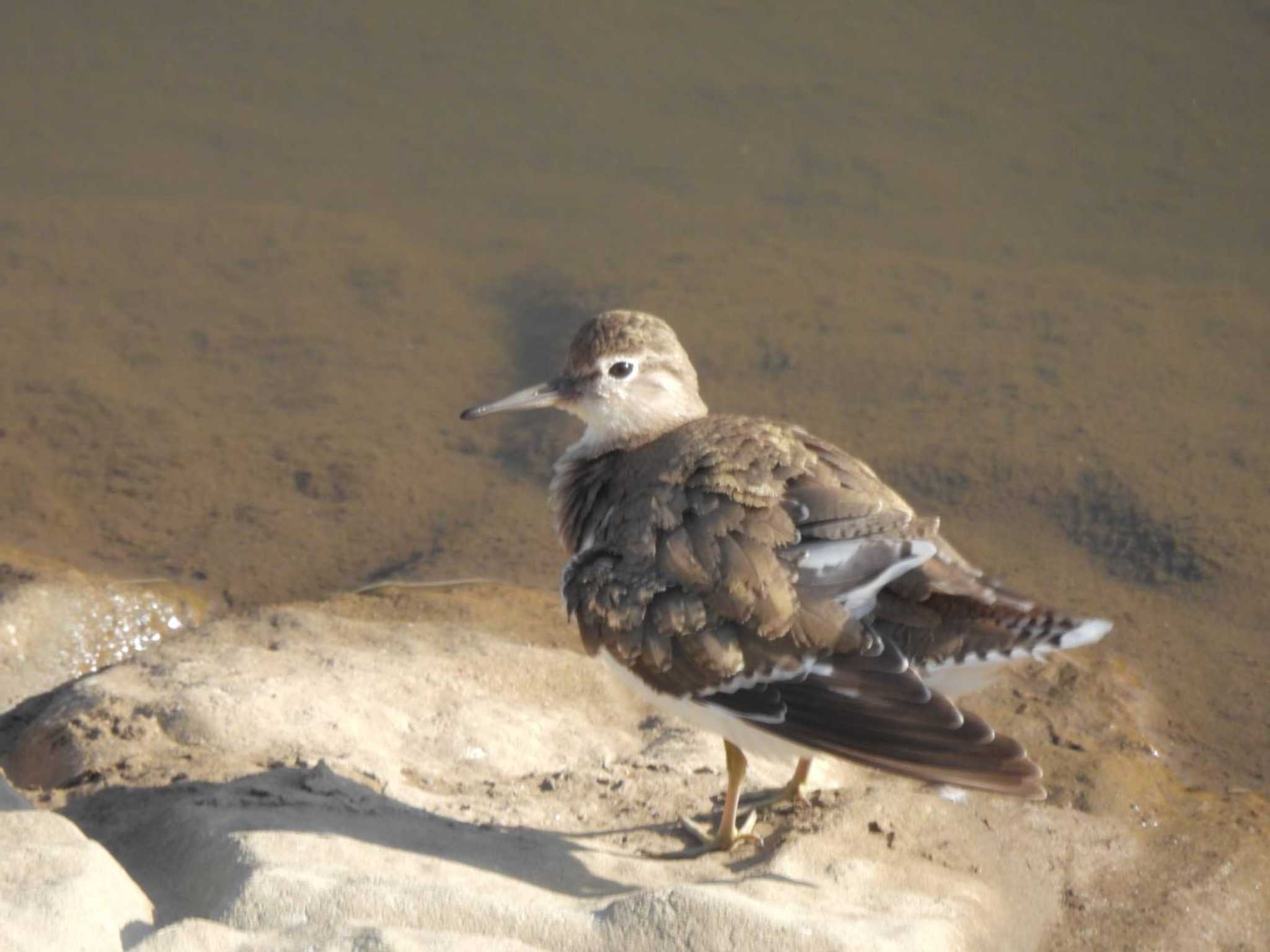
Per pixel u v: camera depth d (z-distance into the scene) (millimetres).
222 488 14641
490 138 22797
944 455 15086
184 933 6703
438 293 18641
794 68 24703
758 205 21016
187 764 9375
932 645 7715
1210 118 22859
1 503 14094
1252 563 13375
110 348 17109
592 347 9781
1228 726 11492
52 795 8953
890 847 8711
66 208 20469
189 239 19766
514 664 11461
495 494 14781
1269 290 18625
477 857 8062
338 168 21969
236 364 16953
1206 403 16016
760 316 17891
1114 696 11727
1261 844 9789
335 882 7238
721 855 8469
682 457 8570
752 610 7832
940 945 7367
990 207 20781
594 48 25422
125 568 13258
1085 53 24844
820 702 7566
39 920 6625
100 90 23797
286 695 10500
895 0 26859
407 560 13633
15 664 11742
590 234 20172
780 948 6984
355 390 16469
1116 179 21469
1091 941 8703
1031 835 9602
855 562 7770
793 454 8484
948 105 23516
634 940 6996
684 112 23453
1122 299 18328
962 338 17453
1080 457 14984
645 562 8273
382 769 9547
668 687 8062
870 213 20766
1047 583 13203
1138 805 10195
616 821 8992
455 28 26016
